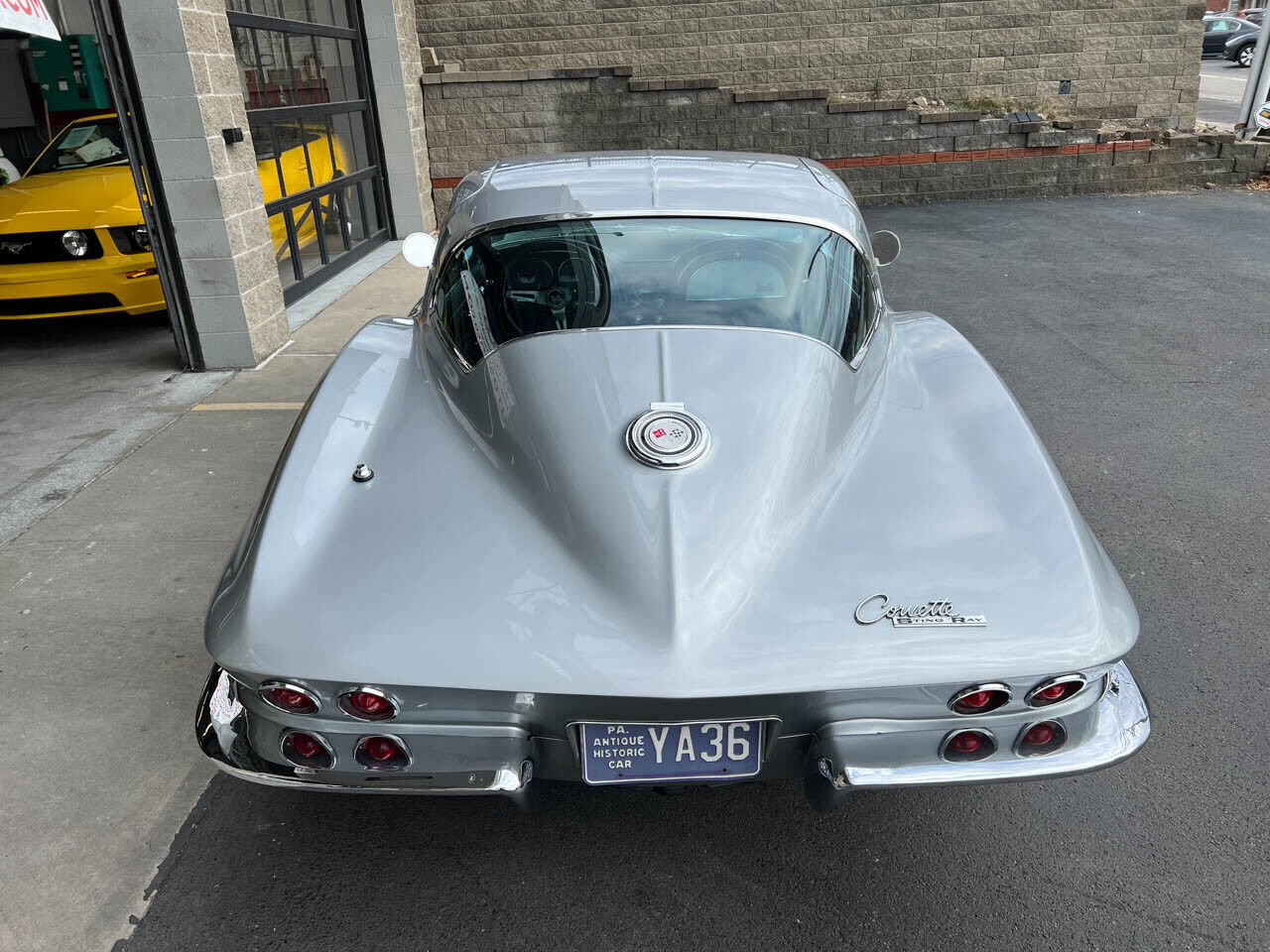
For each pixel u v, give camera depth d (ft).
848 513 6.06
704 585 5.38
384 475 6.45
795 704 5.27
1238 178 34.47
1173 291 21.30
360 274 25.43
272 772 5.56
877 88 35.78
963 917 6.15
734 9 34.50
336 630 5.24
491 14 34.53
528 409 6.61
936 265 24.52
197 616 9.45
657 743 5.50
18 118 32.09
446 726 5.33
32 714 8.05
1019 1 34.78
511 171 9.71
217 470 12.84
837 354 7.40
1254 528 10.96
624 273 7.80
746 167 9.75
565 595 5.43
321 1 24.97
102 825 6.92
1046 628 5.26
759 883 6.46
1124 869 6.50
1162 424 13.97
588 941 6.00
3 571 10.31
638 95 32.40
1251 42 92.79
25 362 18.19
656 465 5.97
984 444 6.70
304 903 6.29
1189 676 8.42
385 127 29.17
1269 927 6.00
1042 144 33.58
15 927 6.07
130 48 14.78
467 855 6.71
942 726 5.38
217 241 16.22
